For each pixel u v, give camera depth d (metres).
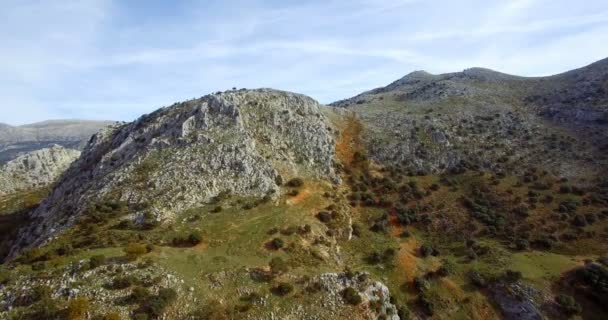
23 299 41.94
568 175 93.38
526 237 75.81
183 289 46.47
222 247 57.19
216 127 88.50
